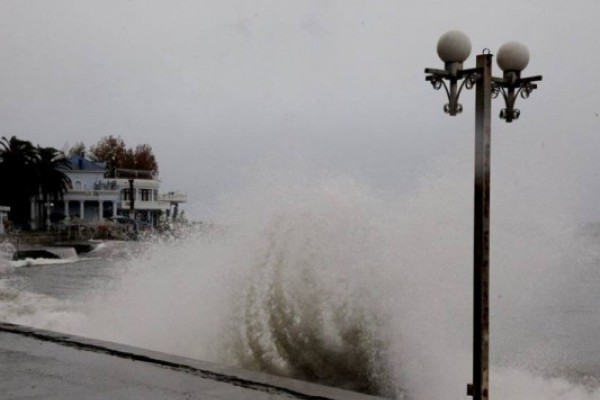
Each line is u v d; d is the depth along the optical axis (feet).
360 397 19.71
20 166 274.98
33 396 19.35
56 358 25.12
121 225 275.18
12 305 58.34
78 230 270.67
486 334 21.61
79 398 19.20
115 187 315.78
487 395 21.59
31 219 295.89
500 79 23.82
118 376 22.12
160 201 324.80
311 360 34.14
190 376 22.21
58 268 162.40
